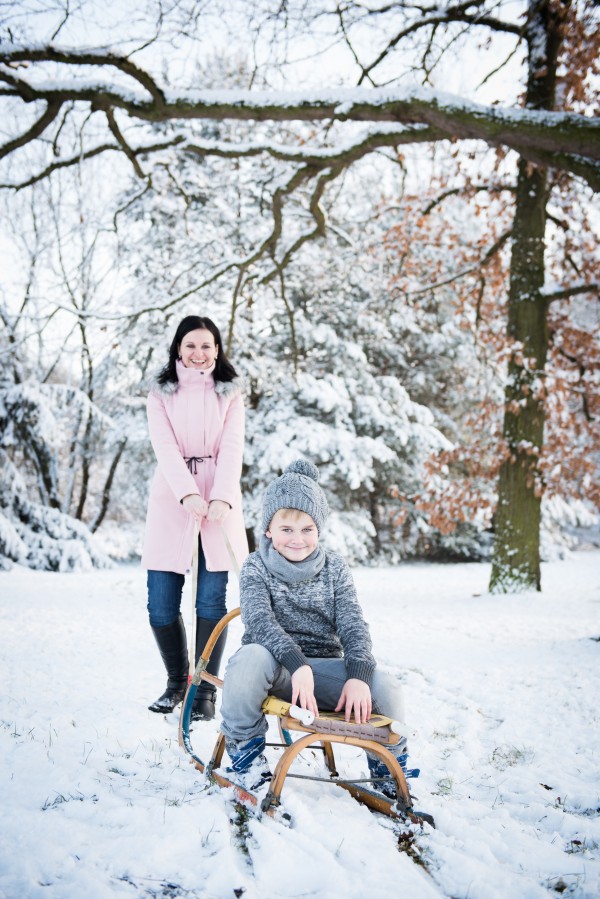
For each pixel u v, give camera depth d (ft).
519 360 30.83
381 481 65.10
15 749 9.71
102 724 11.00
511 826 7.90
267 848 6.76
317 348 61.93
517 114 21.70
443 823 7.84
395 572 53.57
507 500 32.37
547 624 23.99
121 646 19.29
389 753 7.80
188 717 10.07
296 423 57.62
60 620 24.27
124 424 60.95
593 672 16.02
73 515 78.43
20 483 52.31
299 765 9.57
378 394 61.26
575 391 36.17
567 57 28.73
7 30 23.39
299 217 45.01
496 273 37.29
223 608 12.16
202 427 12.53
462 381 67.10
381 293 57.98
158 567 12.09
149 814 7.57
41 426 50.75
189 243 50.90
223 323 52.60
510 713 13.00
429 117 22.68
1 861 6.55
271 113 23.54
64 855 6.68
